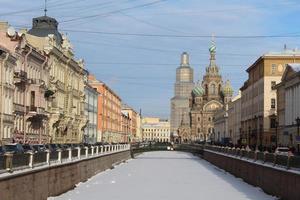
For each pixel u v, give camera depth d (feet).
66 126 312.50
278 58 379.55
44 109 257.75
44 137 268.41
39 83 250.37
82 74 368.89
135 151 444.55
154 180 205.87
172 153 552.00
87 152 201.05
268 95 378.73
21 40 226.79
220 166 287.28
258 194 152.05
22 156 107.76
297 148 261.24
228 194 156.04
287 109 312.71
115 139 600.39
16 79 221.87
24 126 236.63
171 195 155.02
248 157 193.98
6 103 211.00
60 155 147.13
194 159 408.87
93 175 213.66
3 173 96.02
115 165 300.40
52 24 311.68
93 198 143.13
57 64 291.58
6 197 93.97
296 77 285.64
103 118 492.13
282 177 130.41
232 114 582.35
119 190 165.68
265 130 376.68
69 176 158.20
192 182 198.49
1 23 224.33
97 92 460.96
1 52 199.21
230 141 525.75
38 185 117.91
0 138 199.31
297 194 114.42
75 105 345.92
